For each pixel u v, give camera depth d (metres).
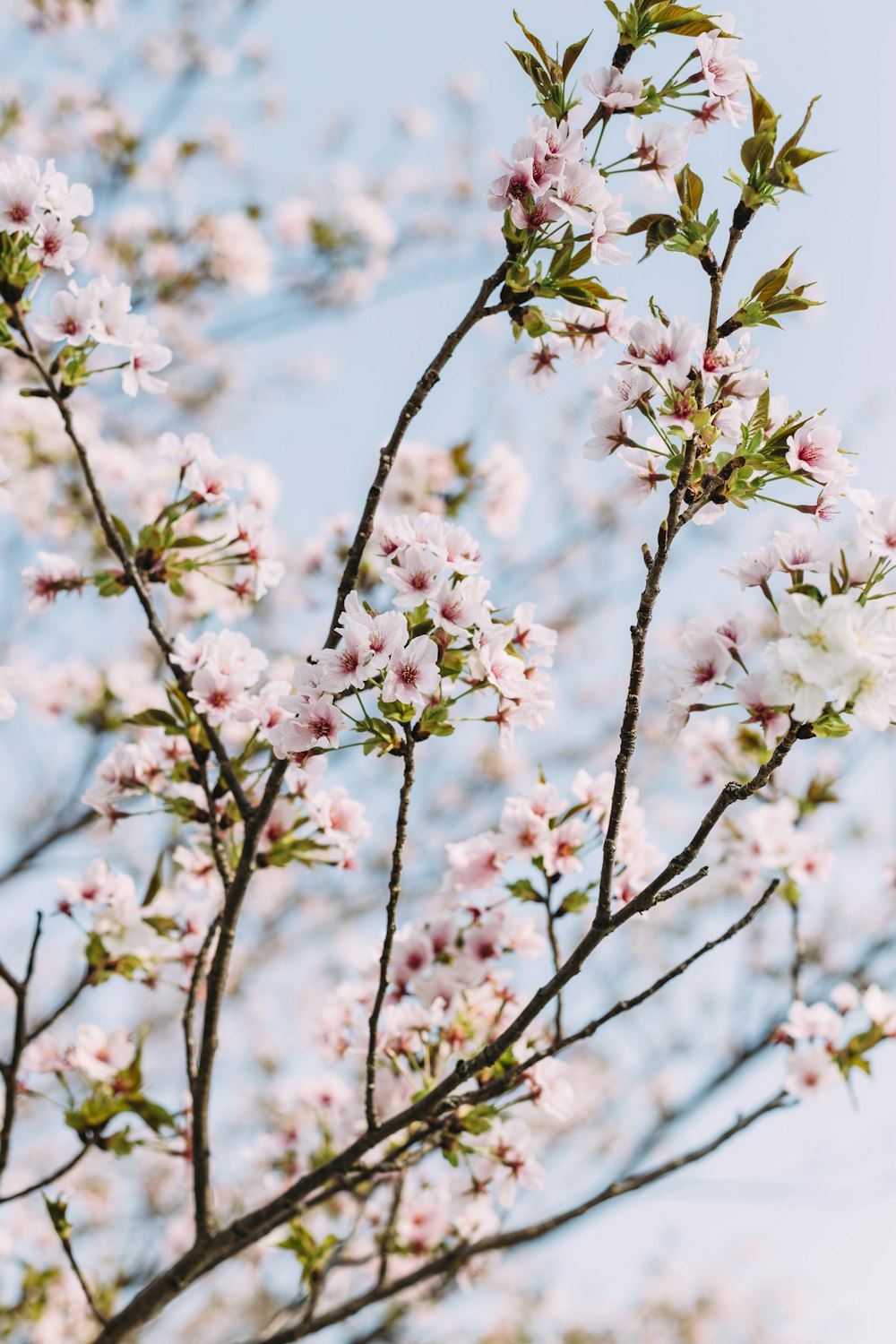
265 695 3.08
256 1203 5.60
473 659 2.57
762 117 2.52
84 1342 5.28
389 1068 3.84
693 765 5.20
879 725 2.07
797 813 4.96
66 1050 3.31
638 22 2.63
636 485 2.68
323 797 3.17
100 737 5.83
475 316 2.69
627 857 3.39
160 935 3.33
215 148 9.31
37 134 8.63
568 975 2.46
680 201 2.57
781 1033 4.11
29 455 6.72
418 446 5.56
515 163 2.59
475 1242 3.71
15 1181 7.51
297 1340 3.41
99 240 7.82
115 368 2.96
